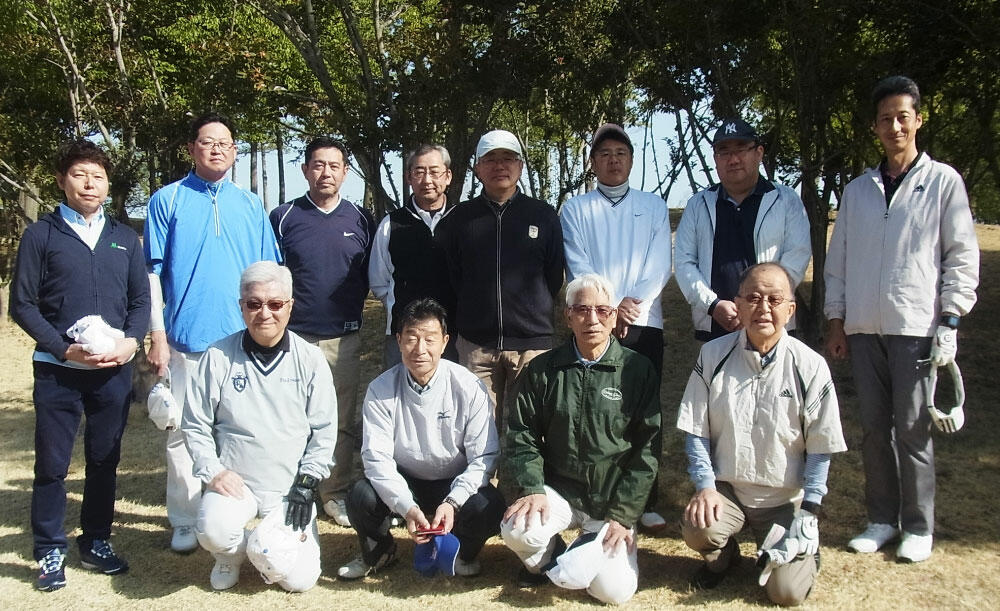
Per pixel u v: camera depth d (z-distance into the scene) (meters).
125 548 4.14
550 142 11.41
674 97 7.16
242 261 4.22
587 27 7.77
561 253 4.30
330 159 4.45
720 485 3.60
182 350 4.12
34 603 3.51
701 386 3.59
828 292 4.10
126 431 6.49
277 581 3.56
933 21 5.91
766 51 6.37
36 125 8.65
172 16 8.40
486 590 3.61
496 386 4.27
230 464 3.66
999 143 7.00
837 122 7.54
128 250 3.83
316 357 3.81
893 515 3.95
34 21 7.79
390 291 4.62
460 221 4.24
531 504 3.43
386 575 3.79
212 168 4.14
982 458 5.07
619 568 3.38
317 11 9.23
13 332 10.83
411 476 3.89
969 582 3.53
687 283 4.11
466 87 7.71
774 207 4.03
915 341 3.69
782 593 3.33
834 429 3.36
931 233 3.66
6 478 5.27
